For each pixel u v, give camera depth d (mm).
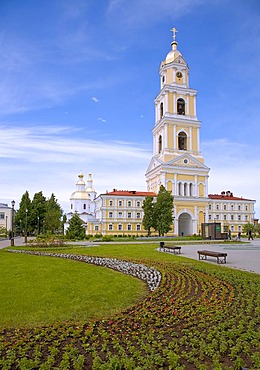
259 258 22328
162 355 6355
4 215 98500
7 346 6836
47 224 84438
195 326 7934
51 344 6988
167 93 76812
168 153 74500
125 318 8625
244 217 98688
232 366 5848
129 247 32844
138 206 79562
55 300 10562
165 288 12312
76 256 23875
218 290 11734
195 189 75375
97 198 84562
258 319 8148
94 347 6723
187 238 54094
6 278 14406
